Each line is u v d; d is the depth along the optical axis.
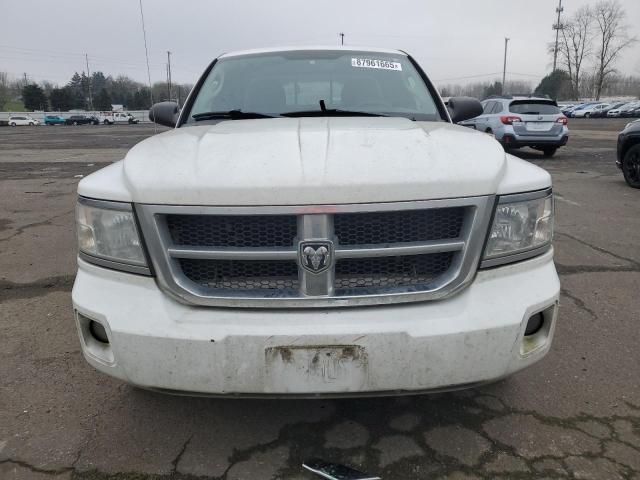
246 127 2.35
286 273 1.83
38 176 10.79
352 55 3.35
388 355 1.74
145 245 1.83
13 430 2.25
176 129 2.62
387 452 2.09
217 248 1.78
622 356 2.86
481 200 1.80
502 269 1.89
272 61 3.31
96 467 2.03
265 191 1.71
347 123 2.42
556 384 2.58
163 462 2.05
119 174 2.05
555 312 1.99
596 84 76.38
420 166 1.80
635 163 8.34
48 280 4.16
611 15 73.19
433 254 1.86
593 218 6.20
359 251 1.76
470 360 1.79
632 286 3.92
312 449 2.11
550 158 13.38
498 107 13.24
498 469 1.99
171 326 1.77
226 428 2.26
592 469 1.99
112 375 1.89
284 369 1.75
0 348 3.00
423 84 3.22
